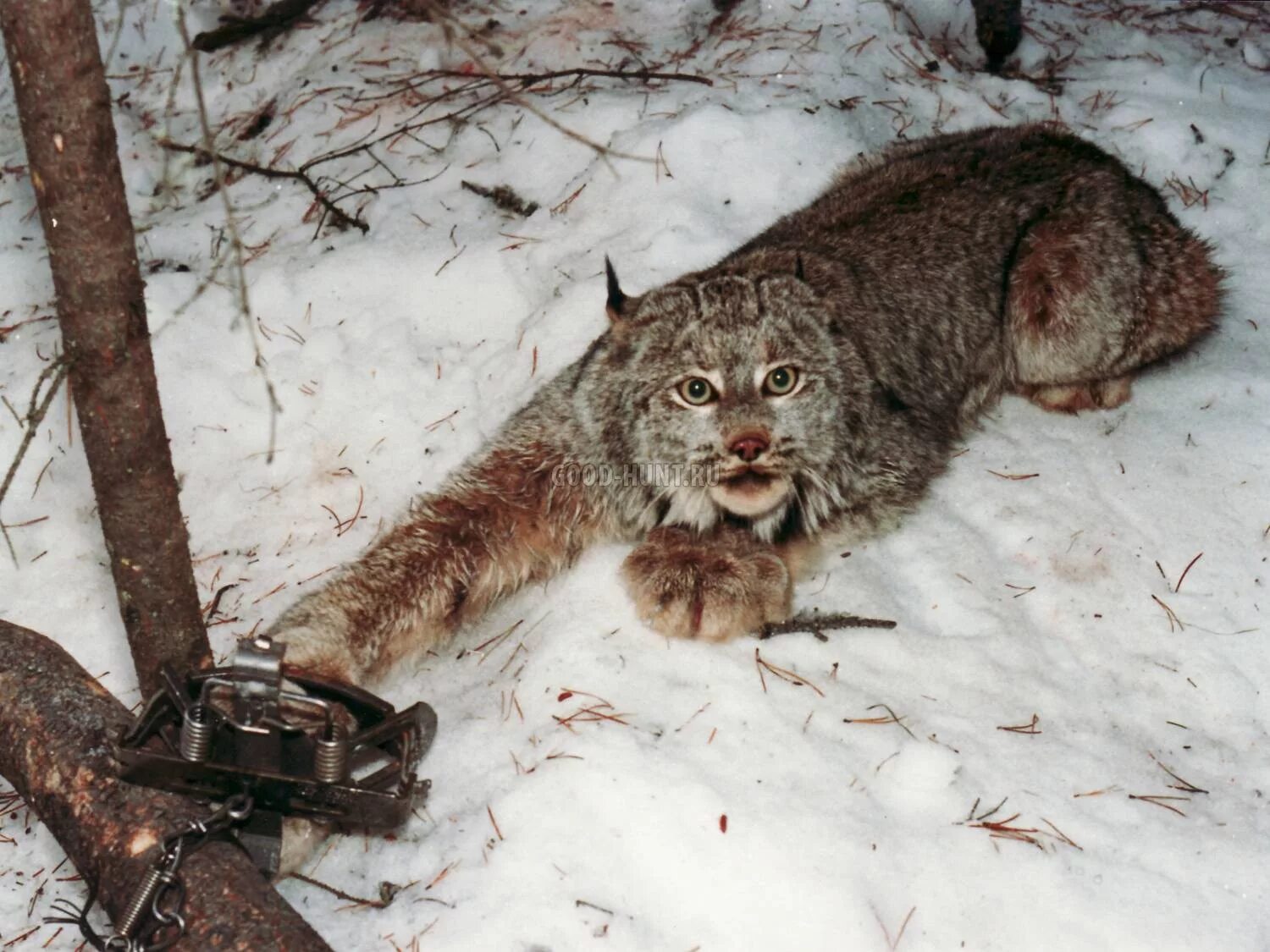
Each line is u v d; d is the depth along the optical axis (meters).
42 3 0.82
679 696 1.05
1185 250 1.35
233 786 0.90
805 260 1.23
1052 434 1.30
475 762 1.02
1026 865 0.96
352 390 1.33
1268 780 1.03
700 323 1.11
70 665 0.95
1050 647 1.11
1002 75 1.72
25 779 0.92
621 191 1.48
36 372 1.35
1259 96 1.69
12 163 1.59
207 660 0.99
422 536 1.16
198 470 1.28
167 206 1.58
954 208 1.33
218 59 1.76
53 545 1.21
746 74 1.64
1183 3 1.88
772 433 1.10
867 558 1.18
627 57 1.68
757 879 0.94
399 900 0.95
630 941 0.92
